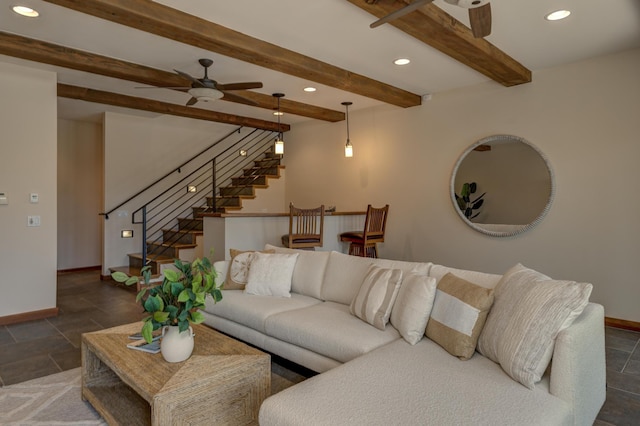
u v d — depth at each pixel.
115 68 3.79
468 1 2.12
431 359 1.93
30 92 4.02
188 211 7.02
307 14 2.93
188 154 6.98
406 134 5.38
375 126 5.76
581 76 3.92
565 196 4.04
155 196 6.61
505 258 4.46
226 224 4.57
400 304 2.34
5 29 3.16
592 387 1.84
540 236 4.20
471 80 4.55
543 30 3.23
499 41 3.45
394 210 5.54
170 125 6.77
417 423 1.39
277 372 2.80
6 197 3.89
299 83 4.64
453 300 2.09
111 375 2.41
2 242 3.88
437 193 5.05
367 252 5.16
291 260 3.34
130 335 2.39
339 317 2.62
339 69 4.11
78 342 3.40
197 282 2.00
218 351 2.14
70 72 4.18
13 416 2.21
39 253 4.09
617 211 3.74
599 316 1.96
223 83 4.60
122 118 6.26
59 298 4.90
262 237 4.91
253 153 7.79
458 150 4.85
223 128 7.38
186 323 1.96
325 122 6.49
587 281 3.92
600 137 3.82
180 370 1.90
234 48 3.24
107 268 6.09
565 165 4.03
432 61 3.93
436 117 5.05
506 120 4.43
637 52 3.61
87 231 6.94
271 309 2.86
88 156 6.92
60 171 6.62
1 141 3.86
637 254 3.64
